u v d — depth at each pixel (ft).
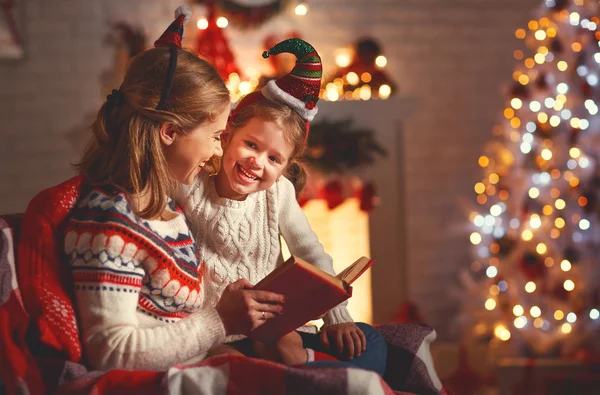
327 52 13.67
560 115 13.05
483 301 13.43
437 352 12.94
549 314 12.84
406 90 14.03
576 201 12.98
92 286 4.31
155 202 4.61
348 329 5.36
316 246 5.94
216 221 5.44
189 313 4.89
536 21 13.70
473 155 14.24
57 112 13.03
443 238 14.12
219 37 12.48
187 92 4.60
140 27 13.12
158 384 4.07
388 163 13.61
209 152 4.77
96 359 4.29
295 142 5.30
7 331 4.25
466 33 14.17
